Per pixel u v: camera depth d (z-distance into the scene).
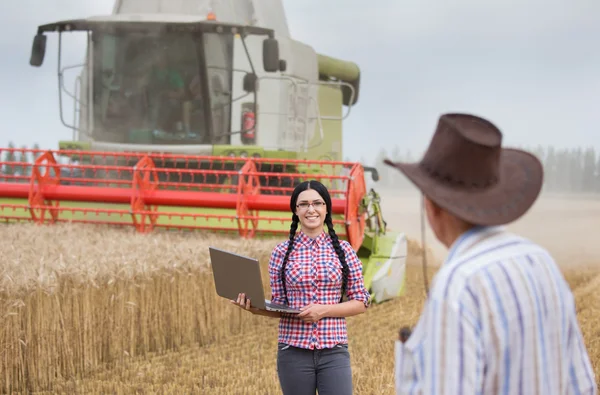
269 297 8.45
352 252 3.83
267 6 11.60
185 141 10.62
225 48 10.48
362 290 3.81
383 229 9.45
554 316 1.92
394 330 7.75
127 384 5.66
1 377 5.48
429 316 1.88
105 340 6.45
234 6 10.98
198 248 7.51
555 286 1.95
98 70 10.63
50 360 5.84
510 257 1.92
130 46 10.51
